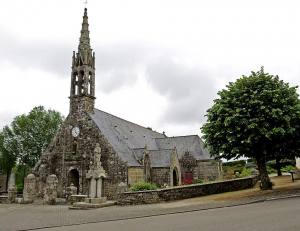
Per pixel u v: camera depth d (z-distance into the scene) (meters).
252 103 22.06
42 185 36.84
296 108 22.02
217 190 27.27
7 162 55.53
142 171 35.06
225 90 24.75
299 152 24.52
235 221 12.62
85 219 16.56
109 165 33.72
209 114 24.70
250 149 23.66
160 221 14.25
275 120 21.92
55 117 58.16
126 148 37.28
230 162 55.19
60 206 26.91
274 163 46.03
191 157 44.97
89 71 39.03
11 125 56.22
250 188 29.31
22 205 29.03
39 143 55.81
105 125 38.19
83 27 40.38
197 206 19.06
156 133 54.59
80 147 36.12
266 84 23.20
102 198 25.03
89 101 38.09
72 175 36.72
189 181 42.22
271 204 17.09
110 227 13.43
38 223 15.86
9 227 14.87
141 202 23.44
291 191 22.11
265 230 10.45
